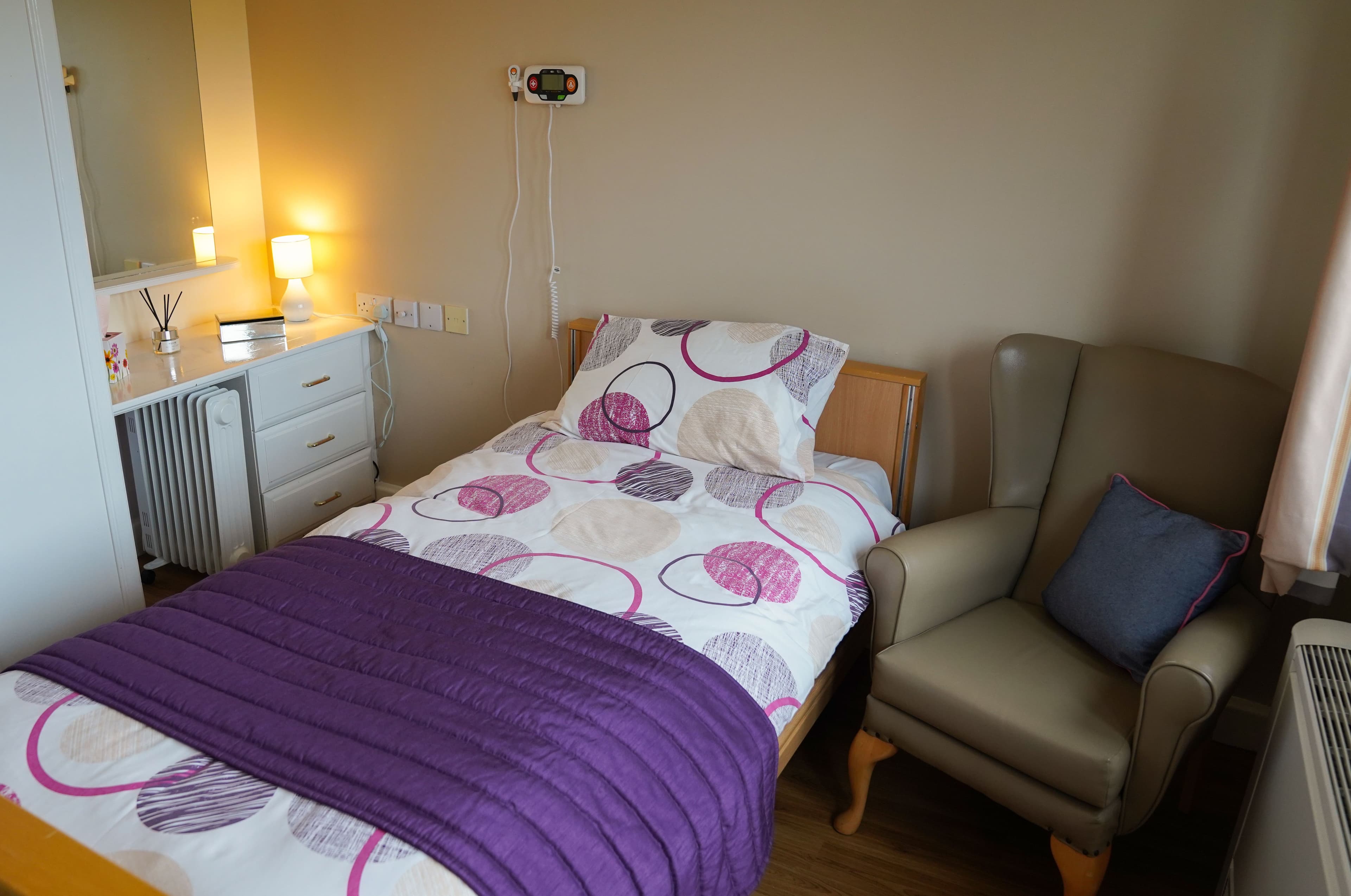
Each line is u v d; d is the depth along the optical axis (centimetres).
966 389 254
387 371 343
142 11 278
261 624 171
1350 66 197
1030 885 198
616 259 293
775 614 189
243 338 303
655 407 249
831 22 244
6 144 205
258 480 296
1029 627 210
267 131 331
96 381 233
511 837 127
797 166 259
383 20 302
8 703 151
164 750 141
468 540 204
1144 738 168
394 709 147
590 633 172
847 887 196
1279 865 139
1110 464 217
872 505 236
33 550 228
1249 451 198
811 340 246
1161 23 211
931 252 249
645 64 270
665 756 149
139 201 286
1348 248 165
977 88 233
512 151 297
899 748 199
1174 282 224
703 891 150
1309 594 189
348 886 118
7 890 96
